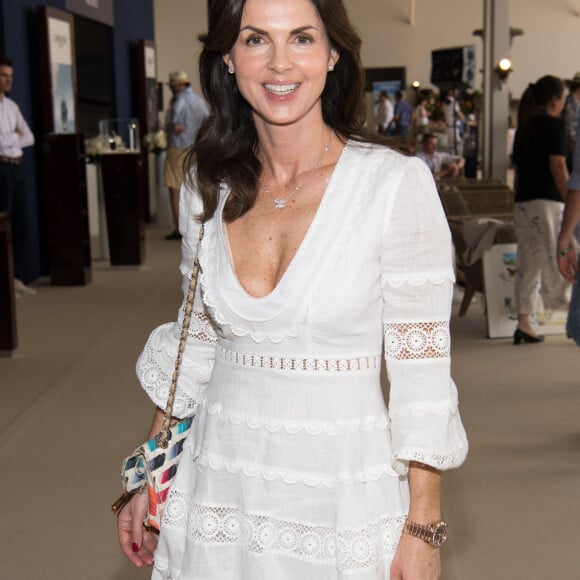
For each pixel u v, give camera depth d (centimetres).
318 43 168
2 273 656
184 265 188
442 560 360
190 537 174
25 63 981
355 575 163
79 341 712
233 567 172
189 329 188
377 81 2608
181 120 1267
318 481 164
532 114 677
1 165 876
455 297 864
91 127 1334
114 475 448
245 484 169
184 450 184
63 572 354
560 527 390
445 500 416
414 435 160
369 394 168
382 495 167
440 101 1709
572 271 513
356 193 165
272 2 166
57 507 412
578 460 462
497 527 389
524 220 687
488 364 646
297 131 173
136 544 196
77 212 948
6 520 400
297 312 163
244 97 174
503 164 1042
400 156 168
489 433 503
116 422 523
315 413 165
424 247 162
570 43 2570
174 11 2516
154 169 1576
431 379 162
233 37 169
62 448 484
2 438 498
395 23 2589
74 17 1209
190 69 2534
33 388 589
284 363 166
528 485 433
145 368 195
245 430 169
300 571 166
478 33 1247
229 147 185
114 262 1064
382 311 168
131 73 1498
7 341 662
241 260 173
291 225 171
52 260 955
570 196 508
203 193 181
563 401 559
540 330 714
